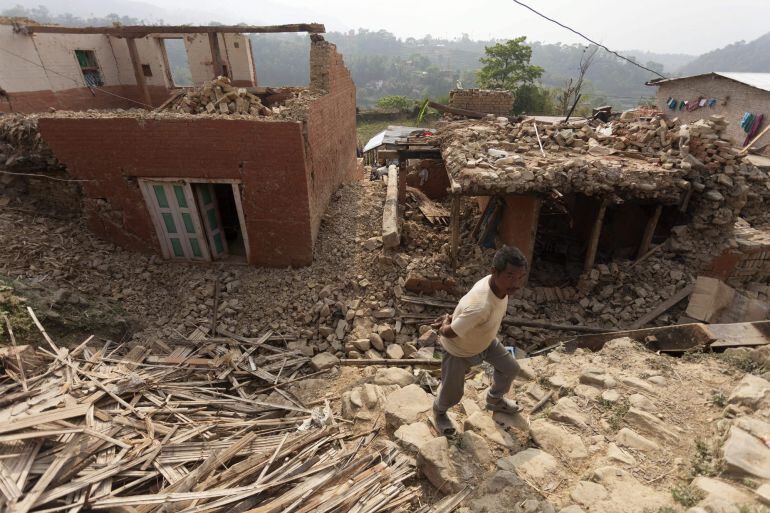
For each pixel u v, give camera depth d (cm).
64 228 798
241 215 778
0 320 448
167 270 805
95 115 729
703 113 1803
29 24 1054
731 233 735
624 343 397
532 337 713
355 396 417
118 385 379
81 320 564
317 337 697
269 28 955
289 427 390
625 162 755
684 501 228
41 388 332
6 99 1043
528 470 273
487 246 894
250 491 258
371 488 274
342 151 1241
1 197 802
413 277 755
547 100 3978
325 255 847
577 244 990
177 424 353
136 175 738
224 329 677
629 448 277
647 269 759
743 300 650
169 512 236
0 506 215
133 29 1030
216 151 709
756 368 329
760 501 213
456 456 297
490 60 4200
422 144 1111
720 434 271
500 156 794
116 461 271
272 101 1198
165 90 1427
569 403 329
